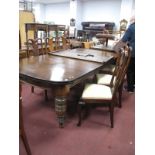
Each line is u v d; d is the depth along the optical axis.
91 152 1.64
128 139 1.86
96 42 5.02
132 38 2.82
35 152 1.61
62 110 1.92
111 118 2.04
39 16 11.63
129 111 2.50
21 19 3.70
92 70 2.07
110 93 2.03
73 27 9.48
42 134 1.88
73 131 1.96
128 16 7.75
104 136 1.89
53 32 3.74
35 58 2.62
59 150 1.65
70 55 2.90
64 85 1.73
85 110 2.46
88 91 2.04
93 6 9.45
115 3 8.73
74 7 9.47
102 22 8.88
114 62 2.95
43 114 2.29
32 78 1.73
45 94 2.66
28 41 2.97
